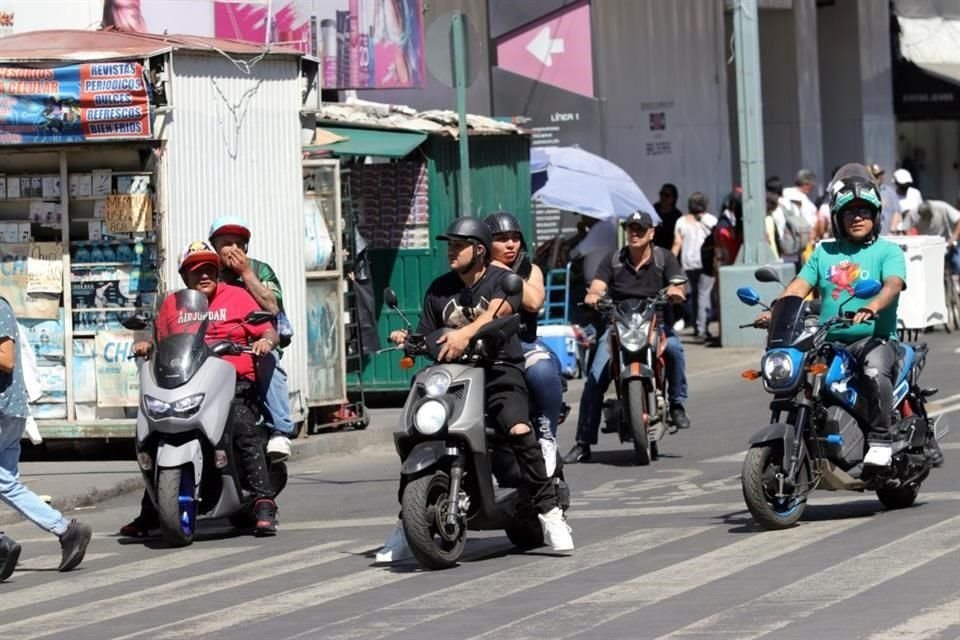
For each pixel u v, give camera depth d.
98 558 21.14
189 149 29.36
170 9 37.44
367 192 37.28
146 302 29.47
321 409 32.69
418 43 44.00
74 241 29.84
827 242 20.92
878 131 66.88
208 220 29.64
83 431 29.80
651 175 55.50
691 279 48.72
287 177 31.03
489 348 18.44
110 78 28.50
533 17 51.06
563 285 43.56
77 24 36.38
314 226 32.41
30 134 28.81
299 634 15.55
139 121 28.58
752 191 45.94
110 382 29.80
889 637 14.01
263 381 22.72
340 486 27.34
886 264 20.52
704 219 48.66
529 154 40.44
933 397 34.03
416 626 15.62
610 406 27.91
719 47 57.62
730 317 45.94
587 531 21.00
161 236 29.11
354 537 21.77
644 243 28.36
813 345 19.78
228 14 38.66
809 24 63.31
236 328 22.33
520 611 16.03
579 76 51.59
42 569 20.58
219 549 21.31
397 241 37.12
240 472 22.27
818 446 19.97
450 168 37.38
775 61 63.06
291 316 31.06
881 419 20.23
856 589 16.11
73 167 29.69
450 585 17.66
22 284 29.97
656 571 17.72
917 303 37.47
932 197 70.62
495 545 20.25
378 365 36.97
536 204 49.81
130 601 17.94
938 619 14.59
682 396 28.59
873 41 66.50
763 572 17.28
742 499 23.12
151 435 21.27
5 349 19.52
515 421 18.41
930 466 21.31
